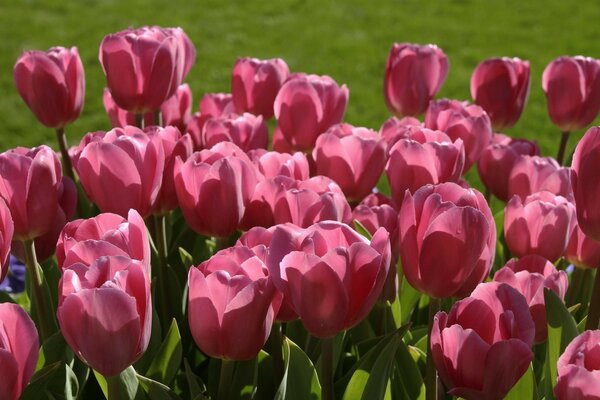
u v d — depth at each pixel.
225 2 7.49
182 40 1.52
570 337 1.26
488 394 1.17
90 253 1.21
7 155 1.29
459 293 1.26
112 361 1.18
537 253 1.39
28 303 1.53
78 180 1.56
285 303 1.26
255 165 1.39
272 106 1.59
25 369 1.16
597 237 1.24
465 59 6.05
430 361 1.27
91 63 5.86
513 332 1.18
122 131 1.37
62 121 1.51
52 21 6.84
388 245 1.20
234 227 1.33
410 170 1.36
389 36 6.61
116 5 7.34
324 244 1.20
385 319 1.36
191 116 1.63
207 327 1.21
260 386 1.33
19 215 1.30
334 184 1.31
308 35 6.62
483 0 7.55
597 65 1.53
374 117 4.92
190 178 1.32
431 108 1.50
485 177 1.51
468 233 1.21
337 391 1.32
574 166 1.24
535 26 6.76
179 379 1.39
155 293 1.43
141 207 1.33
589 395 1.14
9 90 5.30
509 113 1.60
